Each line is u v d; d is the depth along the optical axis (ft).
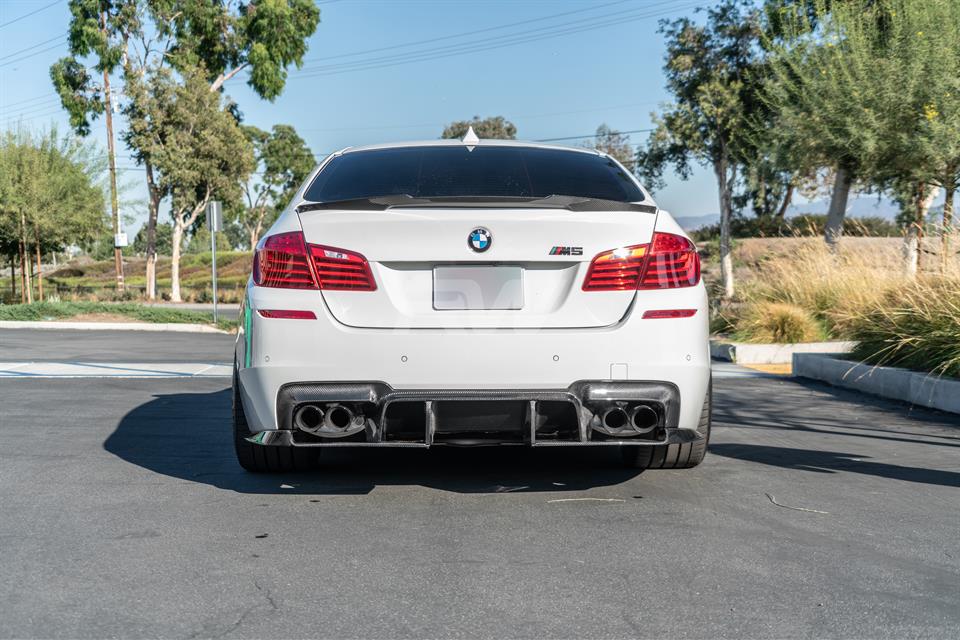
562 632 8.38
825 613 8.83
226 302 118.62
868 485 14.17
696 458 14.78
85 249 122.93
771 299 41.37
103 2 119.85
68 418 20.56
